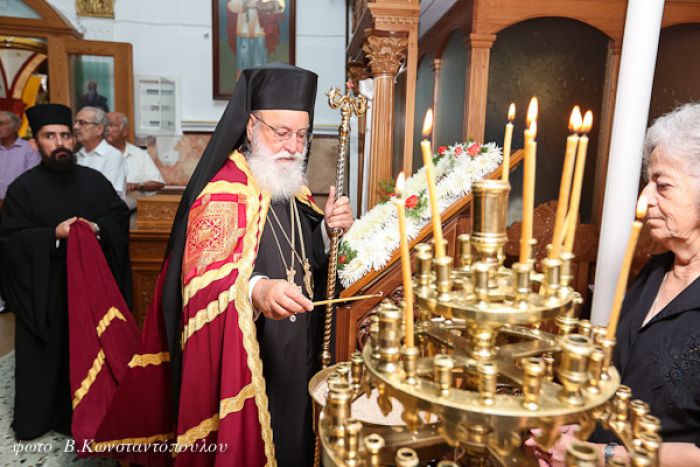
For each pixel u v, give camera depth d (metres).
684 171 1.00
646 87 1.74
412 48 2.49
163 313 1.61
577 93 2.24
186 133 5.92
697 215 1.02
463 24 2.32
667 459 0.90
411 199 1.64
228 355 1.39
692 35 2.24
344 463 0.58
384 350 0.59
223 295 1.43
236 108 1.71
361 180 4.38
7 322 4.57
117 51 5.38
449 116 2.63
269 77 1.73
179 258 1.60
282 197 1.86
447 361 0.54
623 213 1.78
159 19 5.79
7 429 2.82
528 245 0.56
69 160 2.88
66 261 2.66
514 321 0.54
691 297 1.02
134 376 1.76
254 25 5.88
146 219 3.77
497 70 2.21
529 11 2.15
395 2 2.44
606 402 0.58
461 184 1.60
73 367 2.42
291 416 1.77
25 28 5.21
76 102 5.37
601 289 1.83
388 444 0.63
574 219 0.61
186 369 1.47
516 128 2.24
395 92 3.78
